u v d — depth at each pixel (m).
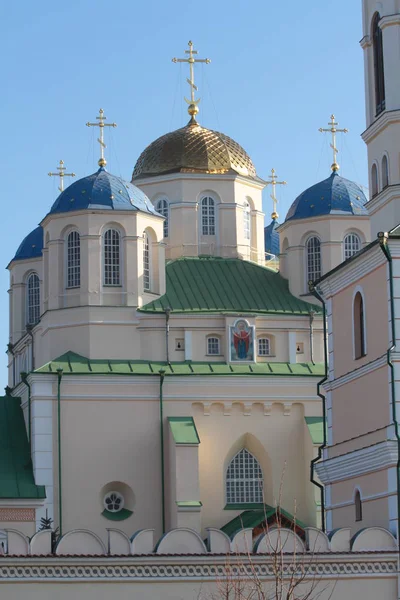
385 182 73.88
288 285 110.06
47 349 105.06
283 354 105.81
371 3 75.88
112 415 100.50
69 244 105.31
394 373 65.88
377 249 67.38
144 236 106.12
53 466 99.00
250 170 117.44
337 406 73.81
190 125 118.50
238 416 102.69
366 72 76.38
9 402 106.69
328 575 61.56
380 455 66.25
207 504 101.31
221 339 104.94
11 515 97.81
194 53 119.88
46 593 59.28
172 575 60.25
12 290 128.12
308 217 109.56
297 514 101.38
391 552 62.28
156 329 104.00
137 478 100.12
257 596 59.84
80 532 60.78
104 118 109.12
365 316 69.94
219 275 110.38
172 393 101.69
